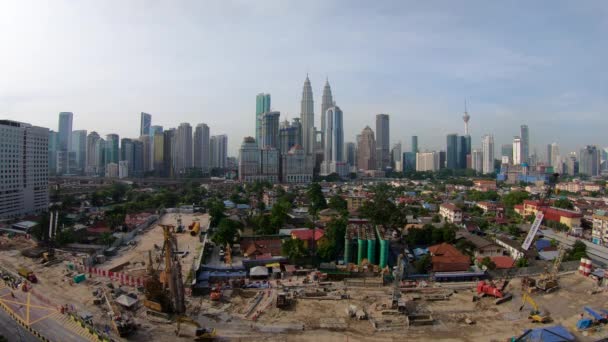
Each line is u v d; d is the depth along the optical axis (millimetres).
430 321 105188
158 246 186625
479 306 116688
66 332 96562
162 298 107688
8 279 131625
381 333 99625
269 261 155250
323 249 156875
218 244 176500
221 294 122312
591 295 124312
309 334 98438
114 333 96750
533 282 130375
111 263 158750
